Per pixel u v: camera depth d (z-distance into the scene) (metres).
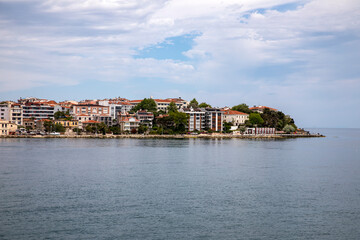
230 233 71.44
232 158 176.62
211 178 120.50
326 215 82.00
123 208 84.81
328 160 176.75
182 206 87.06
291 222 77.56
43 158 165.12
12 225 73.50
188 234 70.62
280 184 112.50
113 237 68.75
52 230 71.44
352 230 73.62
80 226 73.50
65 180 114.25
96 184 108.94
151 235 69.94
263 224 76.19
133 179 117.19
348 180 120.12
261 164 156.50
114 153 191.62
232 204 89.38
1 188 101.69
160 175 124.88
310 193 101.06
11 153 182.75
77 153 188.62
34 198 91.81
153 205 87.38
